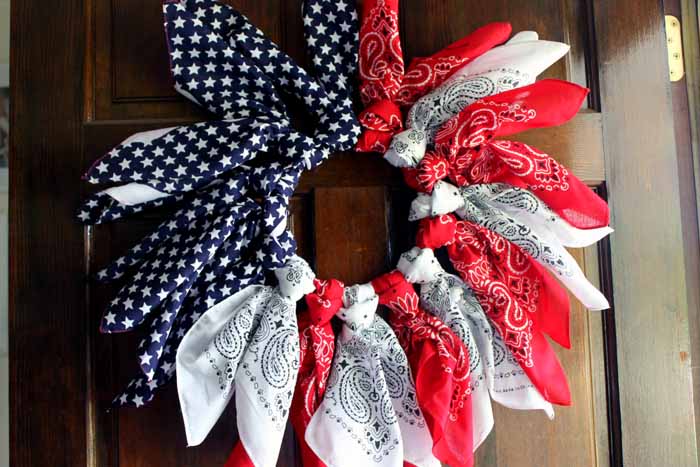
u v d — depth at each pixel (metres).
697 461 0.77
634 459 0.72
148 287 0.58
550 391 0.66
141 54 0.69
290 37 0.70
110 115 0.69
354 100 0.69
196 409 0.60
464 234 0.67
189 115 0.69
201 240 0.59
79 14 0.69
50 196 0.67
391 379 0.65
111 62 0.69
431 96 0.67
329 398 0.64
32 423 0.65
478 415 0.66
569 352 0.73
